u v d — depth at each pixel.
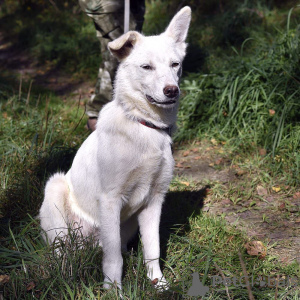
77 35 9.52
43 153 4.63
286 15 8.30
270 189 4.22
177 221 3.70
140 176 2.89
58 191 3.24
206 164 4.87
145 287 2.86
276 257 3.19
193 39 8.09
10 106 5.96
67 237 3.04
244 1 8.73
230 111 5.28
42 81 8.01
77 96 7.19
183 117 5.62
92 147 3.07
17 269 2.98
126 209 3.06
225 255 3.16
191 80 6.37
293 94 4.88
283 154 4.61
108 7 4.61
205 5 9.41
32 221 3.36
